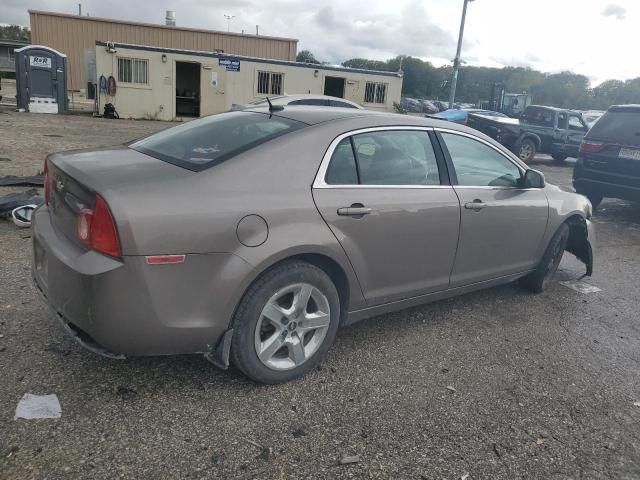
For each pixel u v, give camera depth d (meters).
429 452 2.62
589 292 5.15
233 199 2.69
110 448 2.44
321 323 3.12
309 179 2.99
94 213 2.46
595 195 9.09
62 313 2.65
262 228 2.74
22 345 3.20
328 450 2.57
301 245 2.86
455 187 3.78
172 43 36.19
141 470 2.33
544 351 3.81
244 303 2.78
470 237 3.87
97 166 2.81
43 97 20.06
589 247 5.16
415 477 2.44
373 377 3.25
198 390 2.93
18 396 2.73
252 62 22.41
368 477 2.41
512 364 3.57
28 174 8.16
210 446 2.52
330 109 3.63
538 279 4.84
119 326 2.48
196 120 3.79
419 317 4.21
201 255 2.58
